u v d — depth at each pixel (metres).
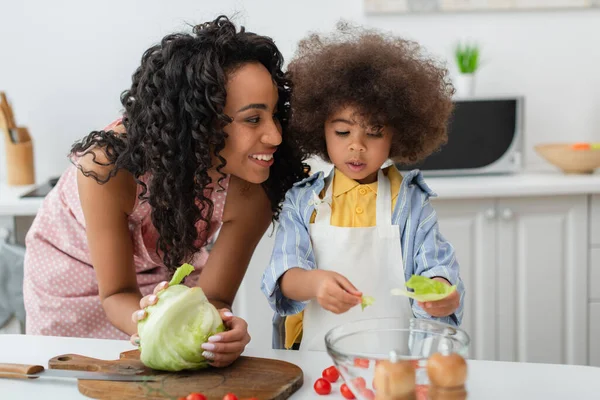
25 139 2.69
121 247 1.35
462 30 2.76
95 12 2.76
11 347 1.19
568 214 2.44
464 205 2.41
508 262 2.44
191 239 1.32
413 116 1.33
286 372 1.03
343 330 0.96
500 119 2.48
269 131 1.23
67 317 1.61
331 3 2.75
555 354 2.48
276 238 1.32
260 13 2.75
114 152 1.30
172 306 1.02
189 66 1.20
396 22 2.76
